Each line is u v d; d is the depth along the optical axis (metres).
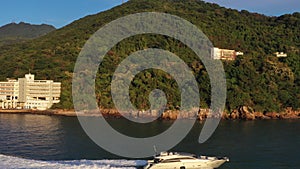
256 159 96.56
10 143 115.31
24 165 77.81
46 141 119.69
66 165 78.62
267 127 163.88
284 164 91.62
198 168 78.31
